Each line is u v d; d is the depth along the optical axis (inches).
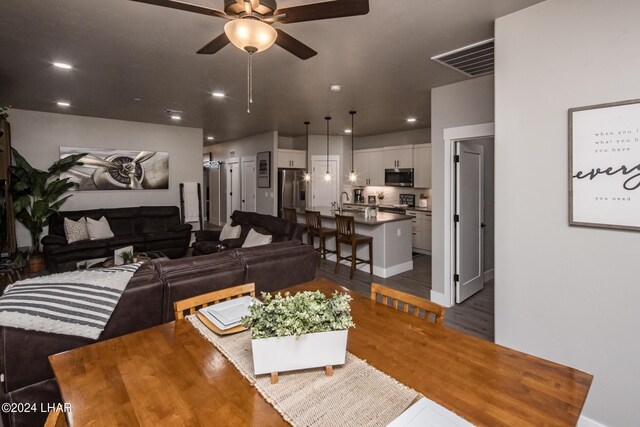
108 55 121.6
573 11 79.1
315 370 45.6
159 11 91.1
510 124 90.9
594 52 76.2
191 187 282.2
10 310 65.2
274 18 70.4
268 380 43.4
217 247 203.9
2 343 64.8
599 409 78.0
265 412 37.5
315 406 38.3
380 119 240.1
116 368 46.1
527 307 89.3
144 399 39.6
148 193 267.9
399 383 42.5
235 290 71.1
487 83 139.2
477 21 95.5
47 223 220.8
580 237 79.5
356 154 335.3
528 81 87.2
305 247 123.5
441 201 156.4
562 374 44.6
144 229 248.8
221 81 151.9
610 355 76.0
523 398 39.7
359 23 97.1
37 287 70.7
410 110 208.8
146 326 82.7
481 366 46.6
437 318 60.2
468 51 116.7
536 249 87.0
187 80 150.4
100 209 237.9
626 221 72.2
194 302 65.4
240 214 241.3
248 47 72.4
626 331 73.7
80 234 211.9
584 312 79.5
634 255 72.1
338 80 148.9
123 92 170.6
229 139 368.2
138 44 112.1
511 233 91.6
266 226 209.0
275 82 152.5
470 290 169.2
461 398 39.7
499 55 92.8
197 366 46.6
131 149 257.3
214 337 55.1
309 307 44.9
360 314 64.6
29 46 113.5
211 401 39.3
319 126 274.2
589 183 77.0
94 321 72.1
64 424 33.7
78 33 104.0
